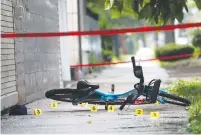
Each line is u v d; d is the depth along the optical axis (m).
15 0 31.44
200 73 66.44
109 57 108.38
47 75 39.62
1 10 28.66
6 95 28.81
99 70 87.94
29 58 34.41
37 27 36.97
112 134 21.33
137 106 30.73
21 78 32.28
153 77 62.62
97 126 23.59
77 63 59.47
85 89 29.03
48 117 27.11
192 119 23.86
